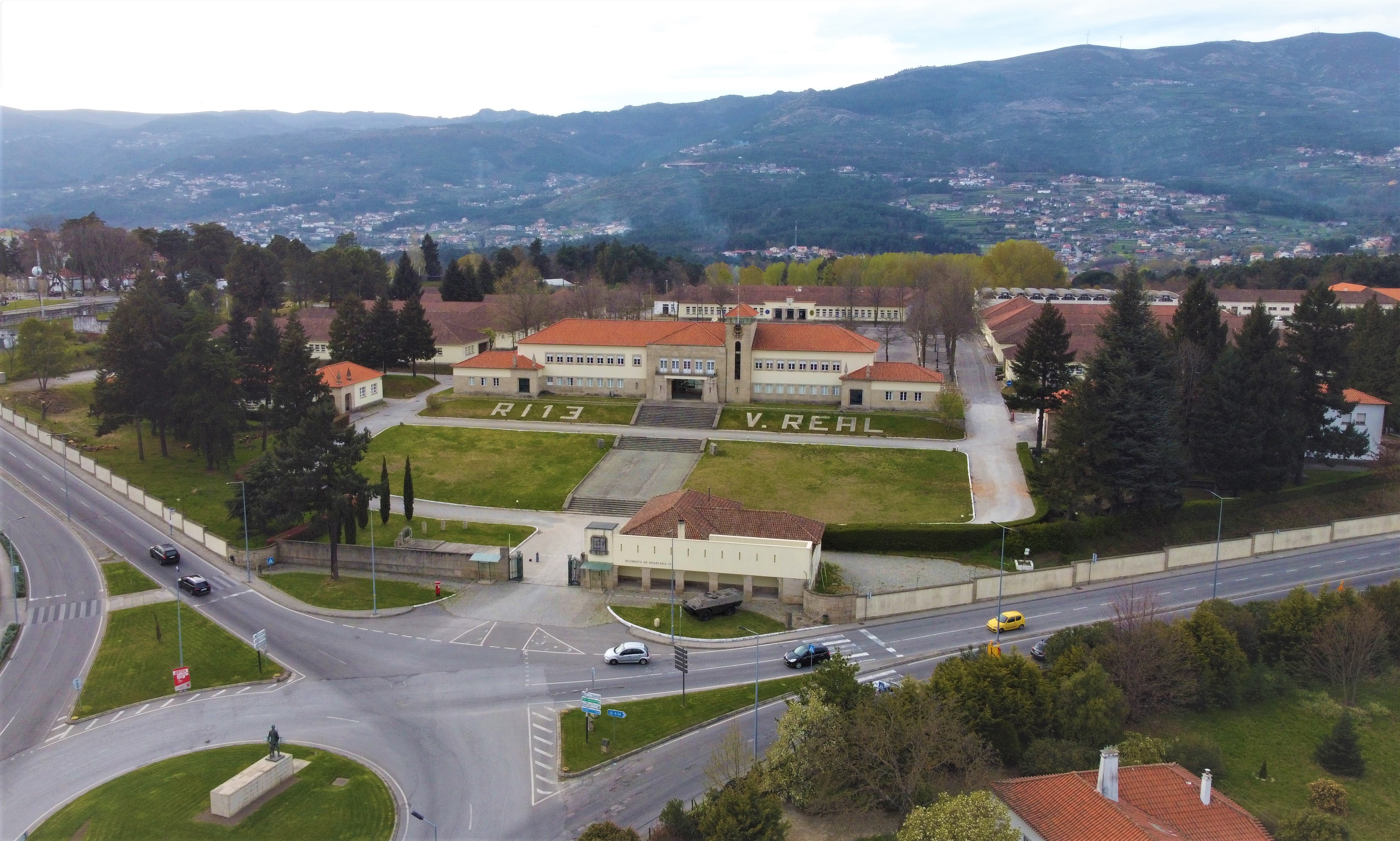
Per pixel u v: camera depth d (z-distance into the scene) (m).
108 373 148.25
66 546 115.06
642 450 151.75
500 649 94.00
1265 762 76.06
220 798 66.75
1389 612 95.56
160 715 80.75
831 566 113.94
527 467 146.38
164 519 125.06
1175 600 108.19
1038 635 98.44
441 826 66.56
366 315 190.75
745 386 171.62
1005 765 74.12
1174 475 125.62
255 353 163.88
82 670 87.50
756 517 110.62
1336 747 77.81
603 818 67.75
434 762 74.44
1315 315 141.50
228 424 139.00
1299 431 134.75
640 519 110.75
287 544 115.00
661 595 107.19
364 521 115.12
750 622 100.50
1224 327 151.12
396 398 182.50
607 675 88.88
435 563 111.56
